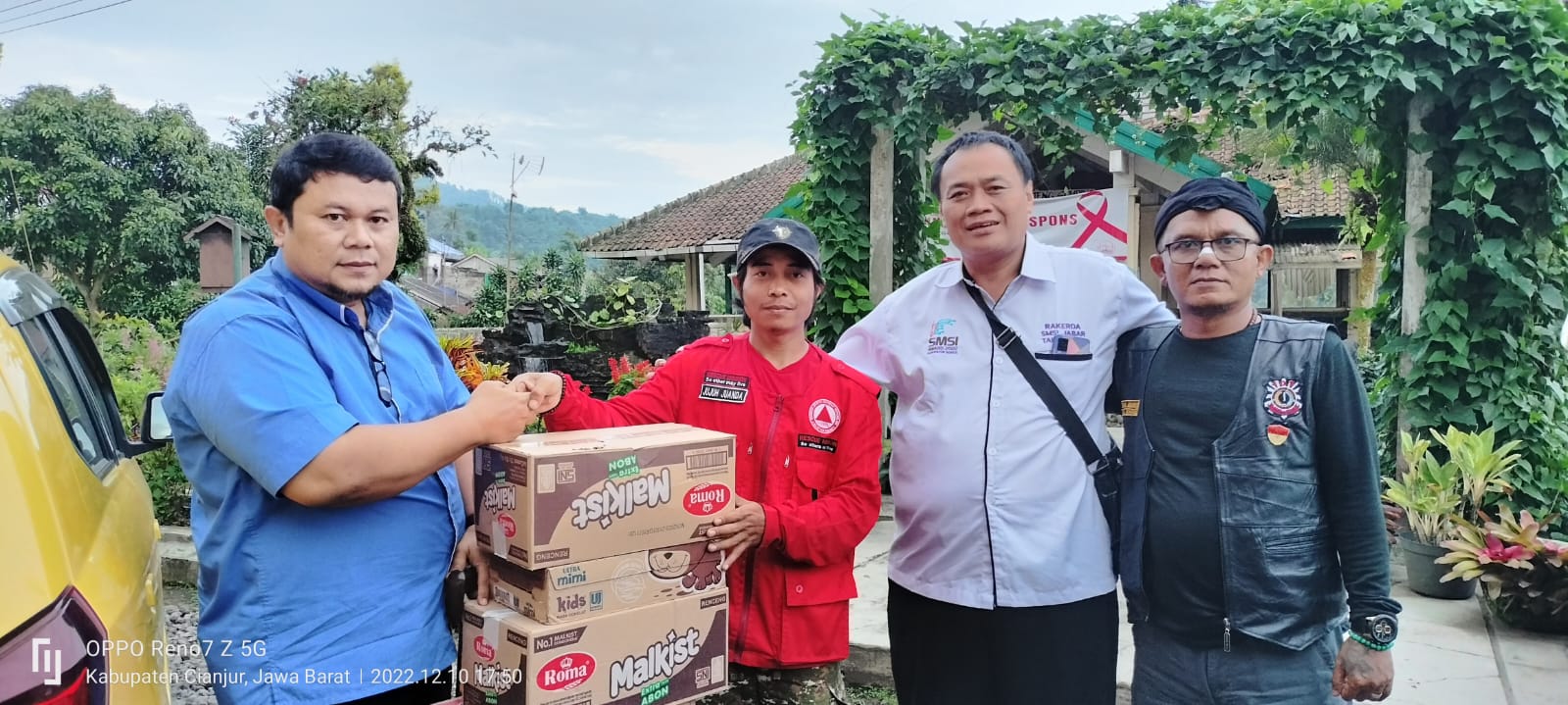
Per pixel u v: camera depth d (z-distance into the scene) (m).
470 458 1.92
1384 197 5.03
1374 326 5.19
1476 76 4.43
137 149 18.19
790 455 2.14
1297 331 1.94
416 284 28.39
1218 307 1.93
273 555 1.59
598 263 34.16
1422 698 3.11
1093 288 2.24
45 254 17.53
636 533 1.68
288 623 1.58
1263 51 4.65
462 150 15.41
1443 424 4.64
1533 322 4.56
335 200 1.61
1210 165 7.12
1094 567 2.16
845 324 5.82
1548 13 4.33
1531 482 4.45
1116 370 2.24
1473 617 3.90
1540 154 4.38
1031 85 5.10
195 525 1.67
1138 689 2.08
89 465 1.72
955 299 2.31
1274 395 1.90
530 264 23.02
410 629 1.68
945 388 2.26
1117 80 4.96
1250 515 1.88
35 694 1.09
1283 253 9.84
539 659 1.56
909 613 2.33
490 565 1.72
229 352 1.53
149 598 1.65
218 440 1.54
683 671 1.76
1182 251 1.95
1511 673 3.30
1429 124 4.68
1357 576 1.88
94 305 18.27
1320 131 4.80
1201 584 1.93
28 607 1.13
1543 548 3.67
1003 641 2.16
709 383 2.21
